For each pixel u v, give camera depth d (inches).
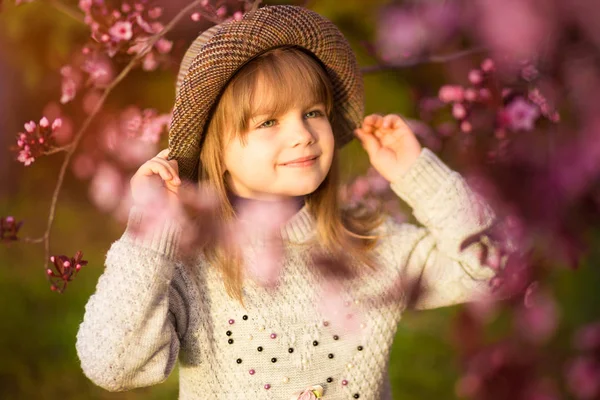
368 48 71.5
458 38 37.8
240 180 59.9
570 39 34.6
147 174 58.3
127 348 56.2
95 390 91.5
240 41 58.0
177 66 69.8
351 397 59.2
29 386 92.7
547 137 43.6
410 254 61.8
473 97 63.2
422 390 90.1
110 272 57.1
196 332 58.8
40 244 139.3
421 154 62.9
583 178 40.9
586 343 46.6
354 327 59.4
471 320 48.7
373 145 63.6
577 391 46.3
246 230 59.7
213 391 58.8
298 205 61.9
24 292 115.0
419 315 103.4
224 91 58.9
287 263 59.7
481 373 47.4
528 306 48.1
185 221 58.9
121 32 66.3
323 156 59.6
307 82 58.6
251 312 58.7
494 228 51.1
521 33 32.1
